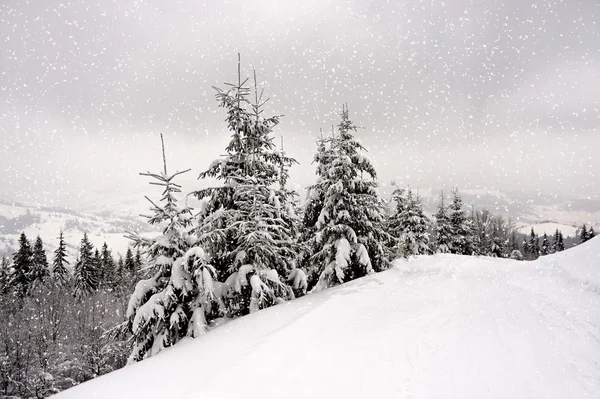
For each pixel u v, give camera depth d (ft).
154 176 34.12
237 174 39.93
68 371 87.61
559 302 31.53
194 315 32.32
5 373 74.49
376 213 49.88
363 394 15.84
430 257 72.74
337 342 21.89
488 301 32.58
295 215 44.24
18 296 119.03
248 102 40.40
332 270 45.57
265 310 31.76
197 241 34.47
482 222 142.31
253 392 15.98
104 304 116.47
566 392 15.96
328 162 51.62
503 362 18.98
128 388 16.51
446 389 16.25
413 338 22.62
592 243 45.50
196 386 16.51
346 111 50.24
